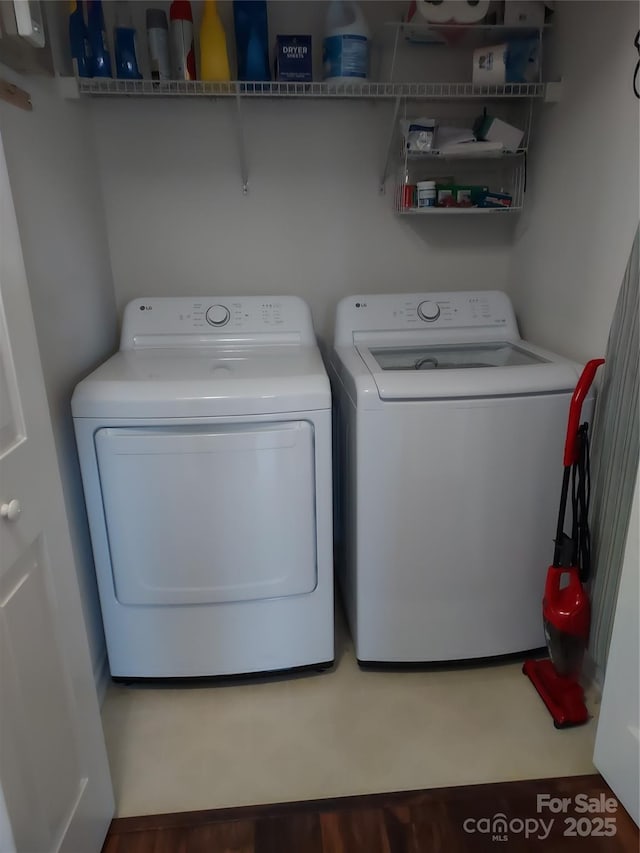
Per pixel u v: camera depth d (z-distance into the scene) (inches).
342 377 69.2
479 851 49.9
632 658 49.6
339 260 84.1
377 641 68.4
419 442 60.2
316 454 60.7
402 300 78.2
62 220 62.5
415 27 69.5
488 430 60.3
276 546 62.6
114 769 58.4
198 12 72.8
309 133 78.7
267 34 70.3
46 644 40.3
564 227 70.4
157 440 57.7
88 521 63.4
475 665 71.3
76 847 44.6
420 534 63.6
